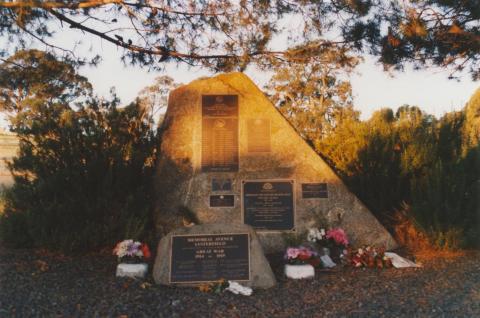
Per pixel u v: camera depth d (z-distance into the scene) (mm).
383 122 11602
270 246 8703
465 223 8992
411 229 9484
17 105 21562
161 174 9219
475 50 10258
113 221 8352
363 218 8914
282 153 9062
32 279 6547
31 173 8891
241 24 9281
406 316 5340
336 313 5488
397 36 9547
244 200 8859
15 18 8570
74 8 8289
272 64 9797
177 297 6113
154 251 8320
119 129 9297
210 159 9047
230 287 6445
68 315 5258
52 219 8258
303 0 9047
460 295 6074
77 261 7715
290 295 6258
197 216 8773
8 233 8516
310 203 8891
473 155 9484
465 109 12039
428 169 9844
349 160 11562
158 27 9406
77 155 8734
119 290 6258
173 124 9352
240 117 9164
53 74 10344
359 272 7469
